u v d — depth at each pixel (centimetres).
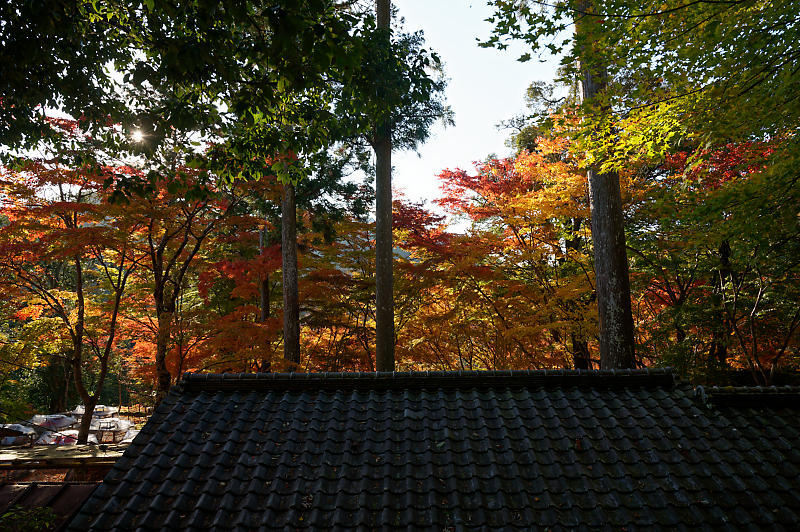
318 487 405
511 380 547
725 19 506
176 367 1141
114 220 1139
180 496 393
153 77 548
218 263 1270
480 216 1437
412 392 544
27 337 1407
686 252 1225
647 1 480
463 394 541
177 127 582
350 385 545
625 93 616
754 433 471
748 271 1116
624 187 1143
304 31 379
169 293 1550
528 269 1439
